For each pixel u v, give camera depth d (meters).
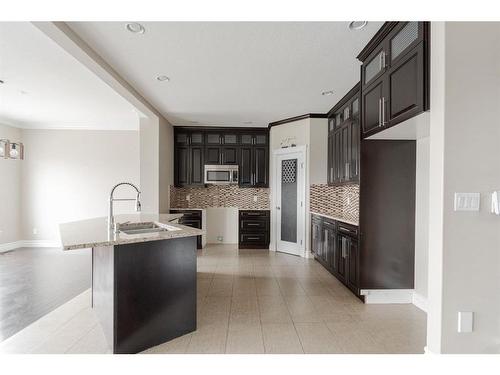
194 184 6.16
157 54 2.87
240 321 2.68
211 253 5.50
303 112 5.04
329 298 3.27
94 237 2.06
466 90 1.87
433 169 1.97
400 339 2.38
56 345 2.25
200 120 5.66
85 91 4.04
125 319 2.11
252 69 3.23
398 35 2.34
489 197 1.89
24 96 4.27
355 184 3.93
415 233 3.14
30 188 6.00
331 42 2.65
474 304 1.89
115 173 6.15
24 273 4.16
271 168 5.87
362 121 3.02
